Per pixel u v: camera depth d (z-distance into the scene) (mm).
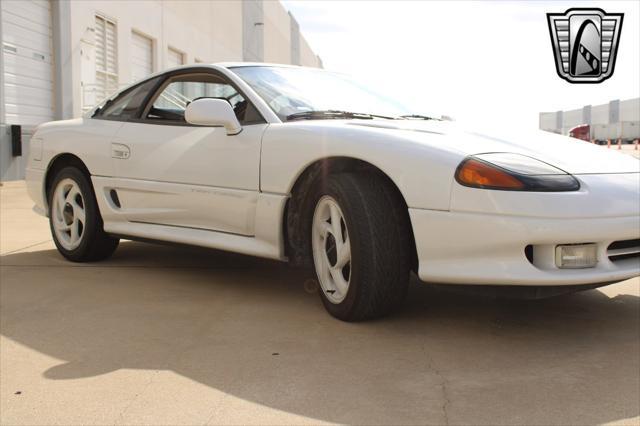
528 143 2707
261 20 31641
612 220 2383
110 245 4074
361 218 2613
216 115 3113
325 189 2803
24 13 11141
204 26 21516
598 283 2416
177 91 3717
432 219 2480
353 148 2684
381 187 2676
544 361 2322
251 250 3100
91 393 2068
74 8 12508
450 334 2625
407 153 2564
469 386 2096
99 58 13844
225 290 3381
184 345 2512
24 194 8695
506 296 2424
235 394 2045
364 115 3252
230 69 3480
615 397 2006
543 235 2316
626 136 49750
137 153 3652
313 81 3598
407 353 2402
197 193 3332
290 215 3004
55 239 4172
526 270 2344
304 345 2492
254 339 2570
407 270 2664
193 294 3293
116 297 3236
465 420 1853
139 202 3664
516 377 2174
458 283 2475
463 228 2414
